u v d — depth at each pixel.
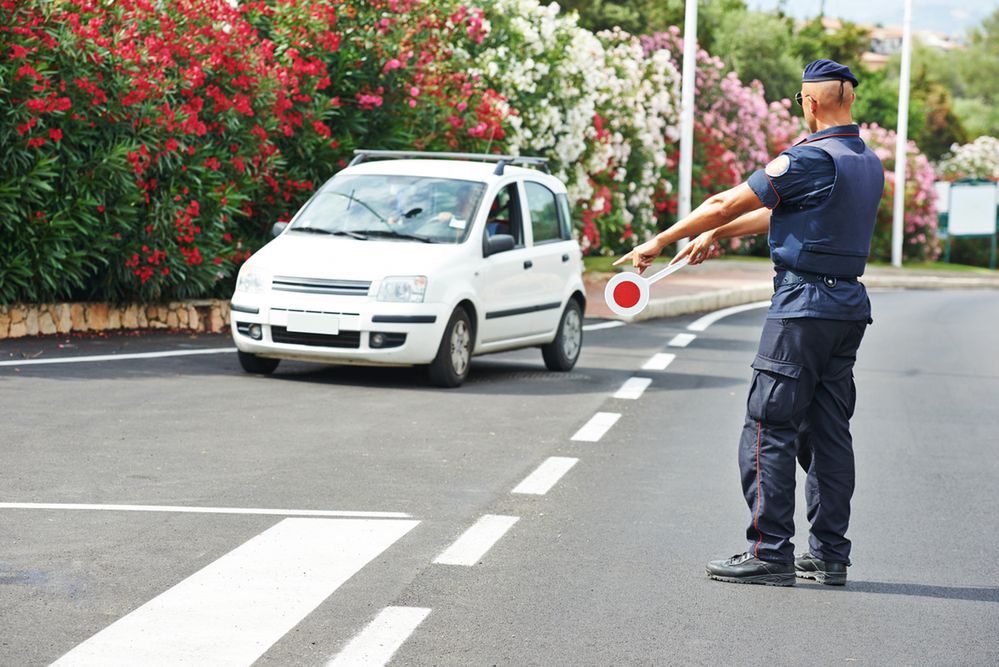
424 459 12.21
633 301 8.95
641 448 13.27
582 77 35.88
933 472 12.66
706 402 16.66
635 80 42.22
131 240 21.42
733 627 7.59
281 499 10.35
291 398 15.54
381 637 7.14
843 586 8.59
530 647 7.09
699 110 54.00
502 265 17.94
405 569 8.51
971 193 81.62
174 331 22.12
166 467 11.41
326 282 16.72
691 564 8.93
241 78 23.20
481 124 29.33
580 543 9.38
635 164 42.38
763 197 8.45
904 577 8.84
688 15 40.09
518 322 18.28
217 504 10.10
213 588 7.91
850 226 8.45
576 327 19.78
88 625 7.15
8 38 19.59
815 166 8.40
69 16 20.20
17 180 19.78
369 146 27.06
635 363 20.80
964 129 128.75
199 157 22.09
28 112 19.47
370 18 27.33
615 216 40.88
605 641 7.24
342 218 17.97
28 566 8.24
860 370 21.34
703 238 9.08
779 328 8.51
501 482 11.37
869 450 13.84
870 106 111.25
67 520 9.45
